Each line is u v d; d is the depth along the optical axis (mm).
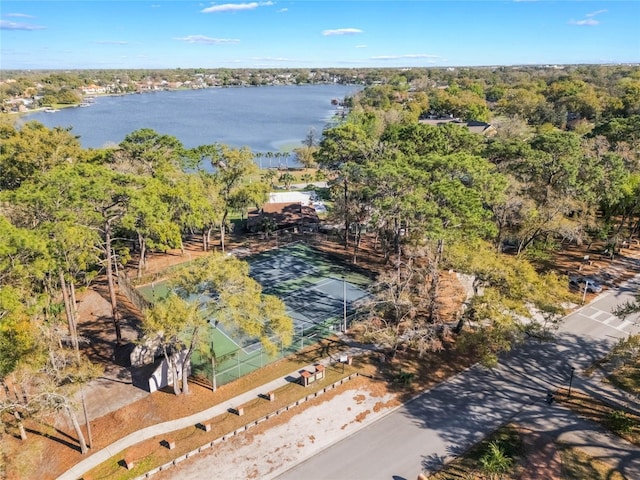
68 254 30250
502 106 157500
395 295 38438
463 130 65375
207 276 29234
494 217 52094
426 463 26531
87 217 32031
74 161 62531
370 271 53938
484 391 32969
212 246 62281
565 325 41688
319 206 82188
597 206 55812
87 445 27109
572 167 50625
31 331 25703
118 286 49125
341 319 42219
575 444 27938
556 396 32469
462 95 172000
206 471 25797
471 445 27891
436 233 34344
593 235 59844
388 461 26656
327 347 37938
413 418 30219
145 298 44375
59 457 26344
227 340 39219
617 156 57344
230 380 33500
